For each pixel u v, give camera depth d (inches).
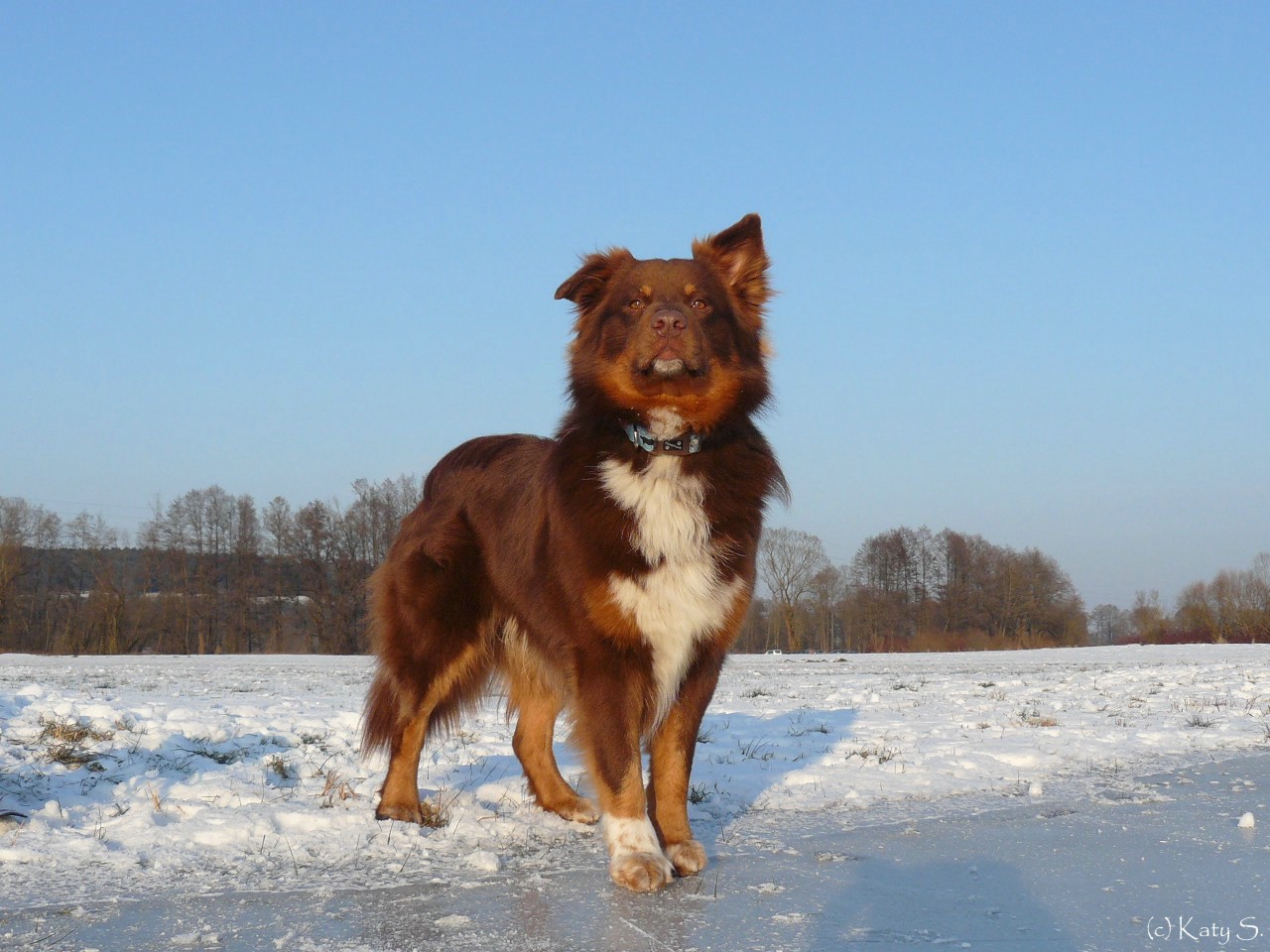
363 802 122.4
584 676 110.0
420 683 120.6
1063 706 198.4
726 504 110.7
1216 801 124.5
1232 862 108.3
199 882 105.0
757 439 114.7
